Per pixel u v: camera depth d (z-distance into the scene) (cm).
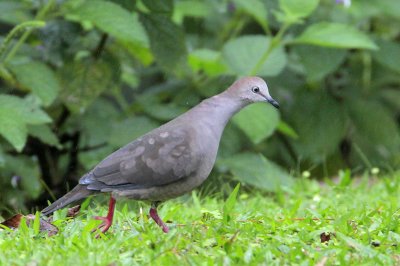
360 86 1636
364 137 1614
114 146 1380
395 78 1639
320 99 1591
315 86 1595
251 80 1016
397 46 1549
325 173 1532
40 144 1418
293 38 1520
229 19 1580
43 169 1434
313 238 922
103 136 1411
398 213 1043
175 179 955
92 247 873
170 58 1373
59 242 894
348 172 1305
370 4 1520
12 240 901
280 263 837
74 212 1069
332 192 1276
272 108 1360
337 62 1470
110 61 1388
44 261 821
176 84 1474
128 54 1438
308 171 1500
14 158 1384
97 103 1448
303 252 870
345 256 860
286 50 1584
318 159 1580
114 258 848
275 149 1590
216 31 1570
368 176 1518
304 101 1588
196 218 1028
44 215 959
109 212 953
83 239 897
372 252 866
